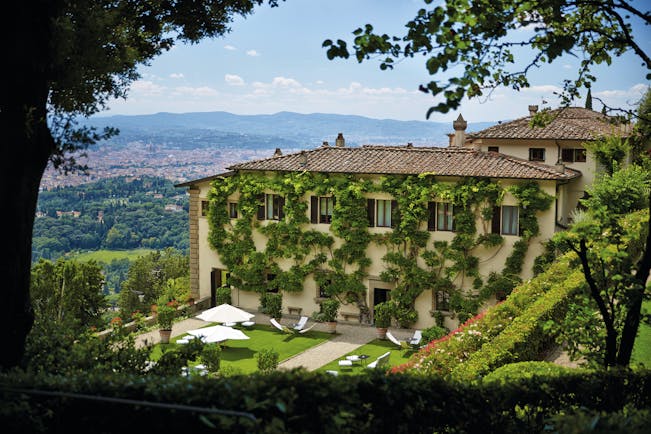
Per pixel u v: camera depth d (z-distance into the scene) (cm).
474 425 943
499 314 2069
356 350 3125
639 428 711
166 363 1289
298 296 3716
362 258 3531
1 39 1034
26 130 1039
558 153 3978
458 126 4172
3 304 1056
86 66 1266
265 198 3741
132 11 1545
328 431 754
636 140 1443
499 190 3253
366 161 3597
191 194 3931
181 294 4122
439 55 895
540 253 3234
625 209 2395
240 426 715
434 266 3394
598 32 1218
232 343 3259
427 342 3102
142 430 805
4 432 801
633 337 1159
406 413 878
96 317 3531
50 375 901
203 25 1695
